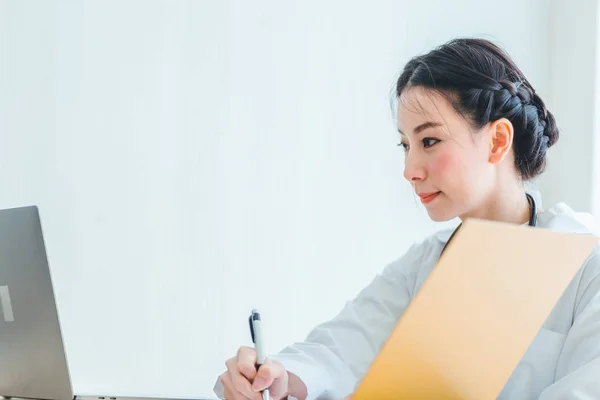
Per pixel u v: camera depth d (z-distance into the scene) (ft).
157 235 8.69
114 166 8.62
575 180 8.23
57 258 8.56
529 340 3.40
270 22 8.76
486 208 4.33
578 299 4.14
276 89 8.79
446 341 3.07
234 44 8.72
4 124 8.43
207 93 8.70
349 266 8.94
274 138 8.80
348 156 8.90
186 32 8.66
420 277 5.08
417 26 8.88
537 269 3.15
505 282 3.08
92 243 8.62
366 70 8.89
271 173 8.80
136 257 8.67
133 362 8.69
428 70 4.23
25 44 8.45
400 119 4.38
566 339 4.04
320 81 8.84
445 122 4.16
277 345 8.83
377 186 8.96
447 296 2.93
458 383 3.28
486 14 8.82
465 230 2.82
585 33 8.16
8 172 8.46
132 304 8.68
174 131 8.68
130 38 8.61
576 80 8.29
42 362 4.43
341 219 8.91
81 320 8.63
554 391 3.59
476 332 3.15
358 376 4.90
